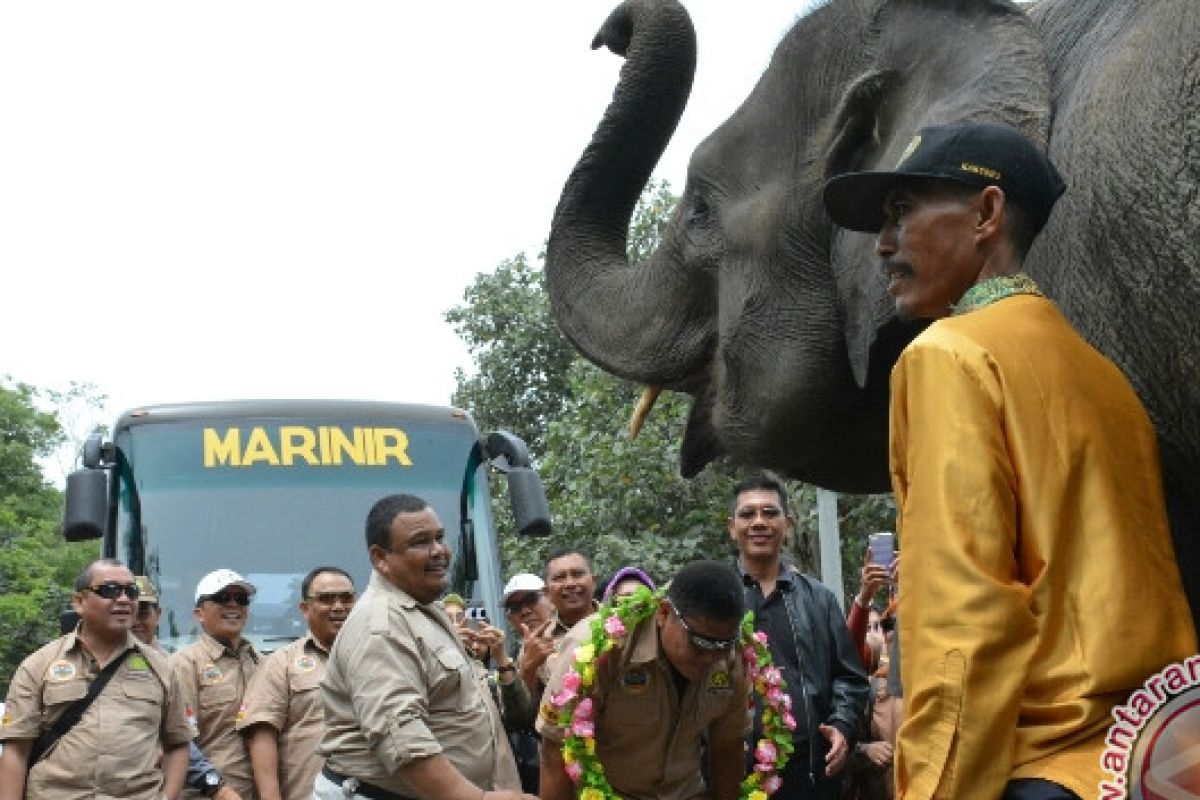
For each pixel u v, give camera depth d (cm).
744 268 514
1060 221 383
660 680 513
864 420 498
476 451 1102
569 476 1574
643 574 630
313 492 1055
